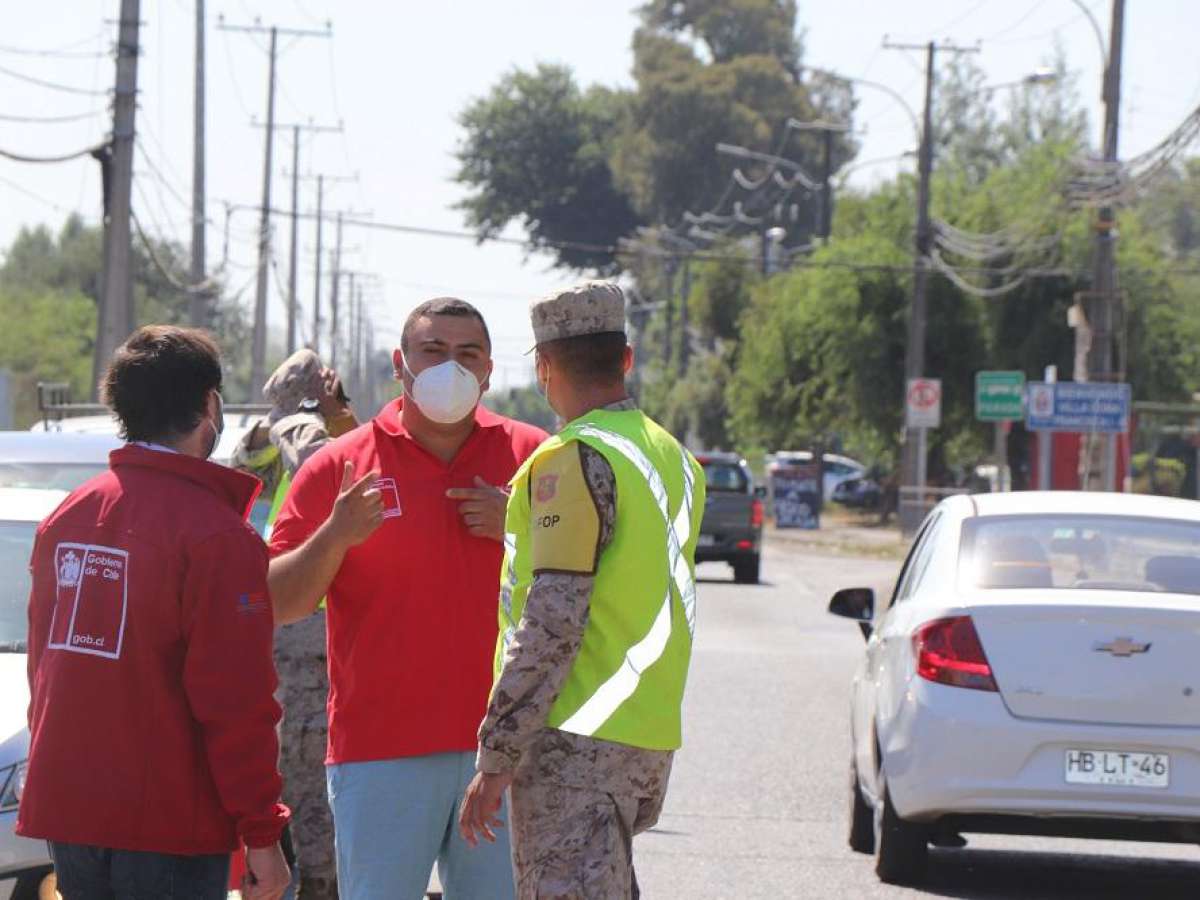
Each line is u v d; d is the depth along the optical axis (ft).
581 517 20.56
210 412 20.59
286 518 25.49
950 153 402.31
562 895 20.49
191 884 19.65
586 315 21.72
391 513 24.67
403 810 24.36
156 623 19.35
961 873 40.60
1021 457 245.45
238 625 19.45
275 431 30.66
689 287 413.80
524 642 20.36
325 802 29.58
